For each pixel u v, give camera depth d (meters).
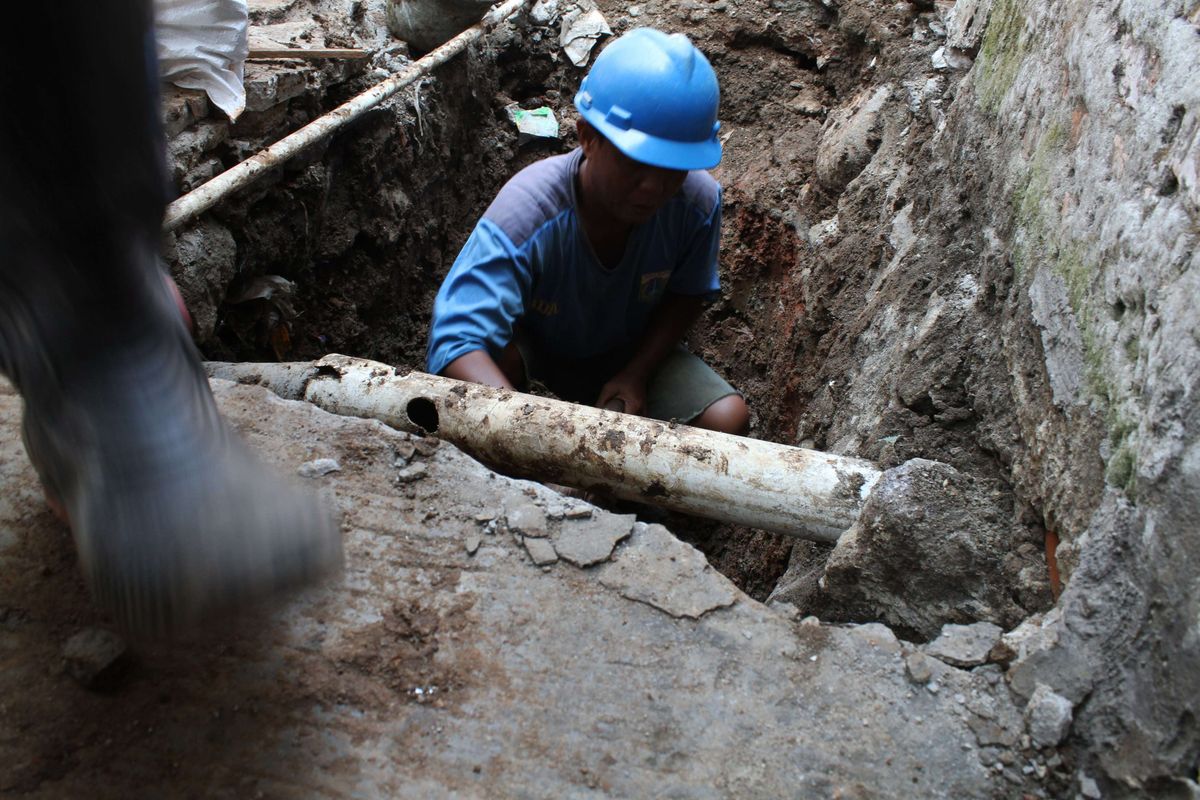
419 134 3.22
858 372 2.27
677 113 2.06
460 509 1.46
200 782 1.11
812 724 1.20
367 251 3.23
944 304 1.92
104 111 0.93
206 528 1.00
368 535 1.41
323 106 2.89
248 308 2.78
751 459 1.68
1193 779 1.03
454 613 1.31
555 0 3.90
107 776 1.11
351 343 3.21
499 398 1.81
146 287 1.05
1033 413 1.51
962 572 1.43
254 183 2.59
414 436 1.58
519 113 3.83
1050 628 1.26
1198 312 1.09
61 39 0.87
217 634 1.27
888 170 2.72
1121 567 1.18
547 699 1.21
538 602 1.33
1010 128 1.93
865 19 3.23
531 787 1.12
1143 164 1.30
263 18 3.06
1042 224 1.63
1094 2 1.61
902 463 1.72
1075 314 1.43
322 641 1.27
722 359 3.29
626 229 2.36
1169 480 1.10
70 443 1.04
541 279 2.39
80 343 1.01
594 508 1.47
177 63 2.35
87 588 1.31
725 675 1.25
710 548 2.68
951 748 1.18
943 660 1.28
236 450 1.14
